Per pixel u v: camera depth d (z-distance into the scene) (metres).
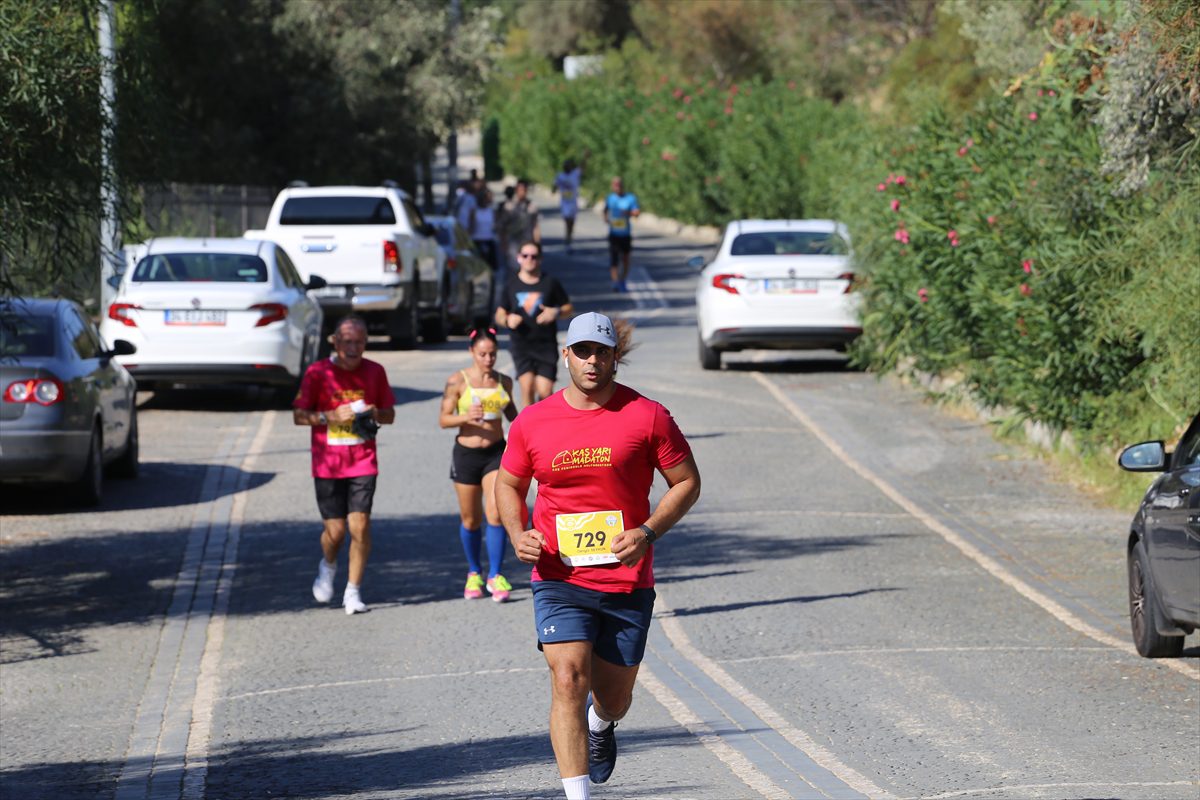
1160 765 16.42
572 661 13.86
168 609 24.78
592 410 14.05
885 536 29.95
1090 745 17.25
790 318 49.97
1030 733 17.77
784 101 103.62
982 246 36.31
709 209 114.62
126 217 25.39
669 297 80.19
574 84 158.88
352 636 23.12
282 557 28.36
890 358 47.88
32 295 32.81
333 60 80.94
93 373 32.53
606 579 14.03
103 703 19.86
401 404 45.19
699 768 16.53
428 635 23.16
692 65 131.50
